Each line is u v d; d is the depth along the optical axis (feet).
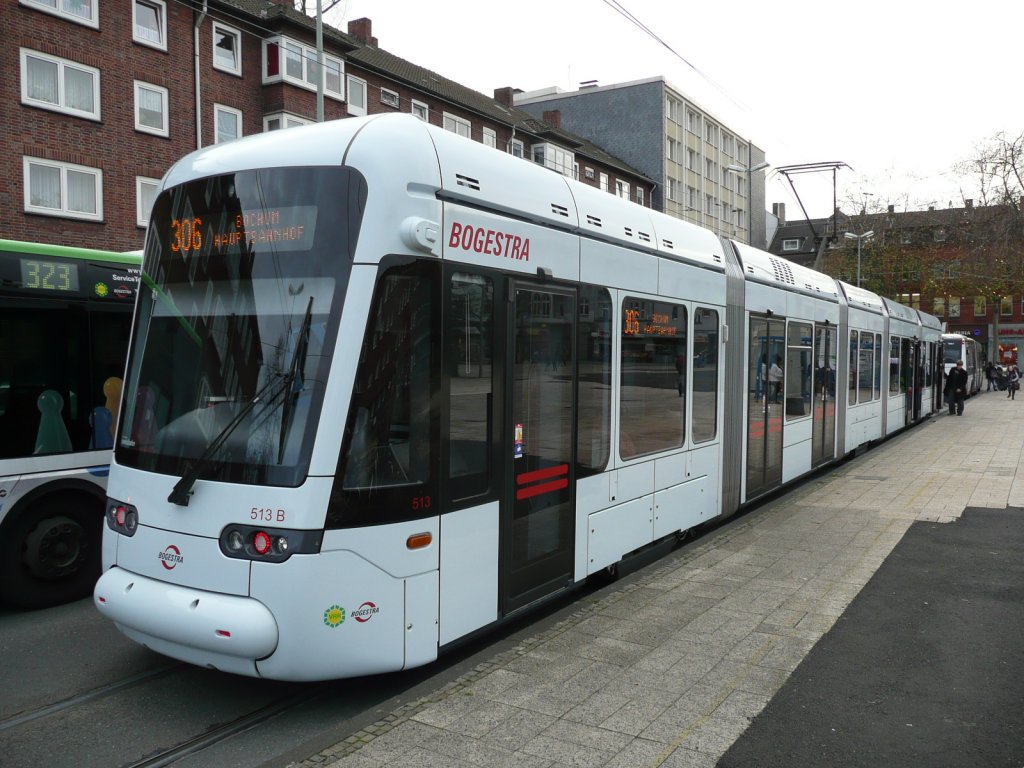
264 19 86.94
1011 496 37.52
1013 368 127.75
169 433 15.74
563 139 143.95
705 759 13.07
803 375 39.40
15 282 22.07
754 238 229.86
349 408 14.37
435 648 15.81
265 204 15.47
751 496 32.45
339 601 14.24
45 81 69.67
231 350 15.30
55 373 22.82
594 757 13.06
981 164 135.23
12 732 14.94
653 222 24.71
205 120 82.53
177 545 15.03
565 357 19.76
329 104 94.53
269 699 16.26
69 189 71.61
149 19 77.66
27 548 22.24
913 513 33.63
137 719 15.44
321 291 14.71
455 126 120.57
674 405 25.63
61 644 19.63
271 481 14.25
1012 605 21.18
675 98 185.06
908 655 17.70
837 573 24.32
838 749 13.50
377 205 14.83
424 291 15.51
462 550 16.44
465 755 13.09
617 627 19.40
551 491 19.34
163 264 16.67
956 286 158.51
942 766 13.01
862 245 163.02
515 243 17.90
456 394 16.25
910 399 72.43
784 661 17.28
